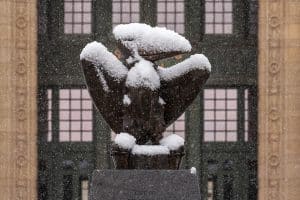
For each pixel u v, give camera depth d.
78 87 39.19
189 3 39.06
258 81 38.12
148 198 15.83
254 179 38.75
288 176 37.44
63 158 38.88
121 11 39.12
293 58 37.72
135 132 16.50
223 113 39.06
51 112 39.03
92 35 39.03
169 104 16.91
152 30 16.77
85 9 39.22
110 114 16.80
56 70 39.00
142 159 16.16
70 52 39.03
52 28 39.06
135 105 16.42
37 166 38.28
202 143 38.84
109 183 15.87
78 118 39.09
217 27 39.19
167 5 39.25
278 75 37.91
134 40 16.70
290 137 37.50
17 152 37.78
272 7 37.94
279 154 37.72
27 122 37.94
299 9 37.78
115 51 38.72
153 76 16.47
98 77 16.64
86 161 38.91
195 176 15.92
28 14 37.94
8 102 37.59
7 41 37.66
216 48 39.00
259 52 38.06
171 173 15.88
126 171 15.88
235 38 39.03
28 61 38.00
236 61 39.06
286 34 37.78
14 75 37.88
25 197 37.72
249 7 39.00
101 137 38.75
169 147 16.31
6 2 37.66
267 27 37.97
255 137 38.81
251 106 38.94
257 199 38.28
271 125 37.84
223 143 38.88
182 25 39.25
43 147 38.84
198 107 38.72
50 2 39.03
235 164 38.84
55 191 38.81
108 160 38.81
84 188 38.94
